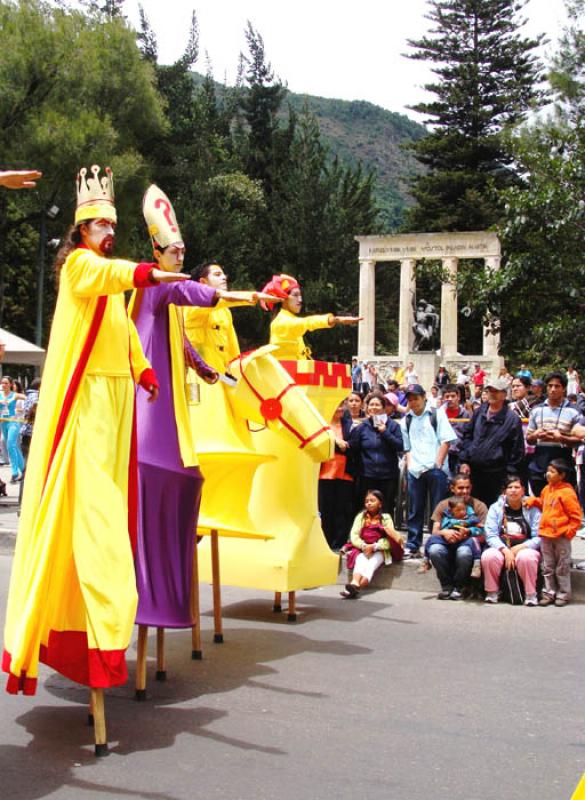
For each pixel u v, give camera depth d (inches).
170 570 258.4
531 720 242.8
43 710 244.2
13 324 2004.2
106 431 221.6
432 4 2311.8
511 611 374.9
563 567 385.4
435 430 444.5
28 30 1528.1
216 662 294.8
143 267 210.2
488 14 2289.6
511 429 429.7
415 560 423.5
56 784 196.2
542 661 300.5
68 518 220.2
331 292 2297.0
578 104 1692.9
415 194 2341.3
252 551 353.1
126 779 199.3
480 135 2340.1
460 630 342.3
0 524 516.1
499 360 1820.9
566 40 1723.7
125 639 211.6
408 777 203.8
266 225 2431.1
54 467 217.9
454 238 1891.0
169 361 265.3
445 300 1908.2
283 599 396.2
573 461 448.1
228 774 203.2
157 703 252.2
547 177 832.9
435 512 406.0
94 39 1579.7
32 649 208.7
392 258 1931.6
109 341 225.9
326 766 209.0
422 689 268.1
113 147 1572.3
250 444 326.6
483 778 204.2
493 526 397.1
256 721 238.4
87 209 233.0
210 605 382.6
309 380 358.0
